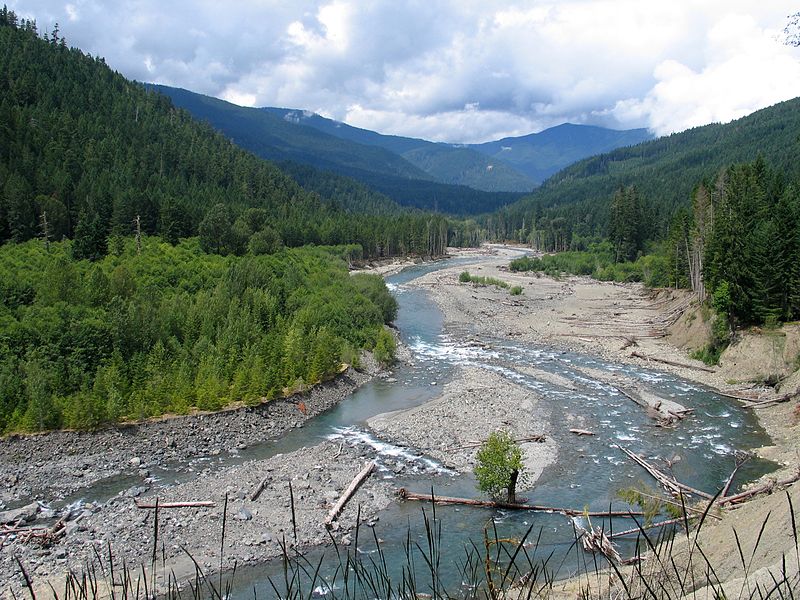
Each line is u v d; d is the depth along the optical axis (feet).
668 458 135.03
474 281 434.30
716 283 225.76
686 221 342.23
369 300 257.96
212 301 198.49
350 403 178.60
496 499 115.14
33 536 100.22
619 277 458.91
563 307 343.26
